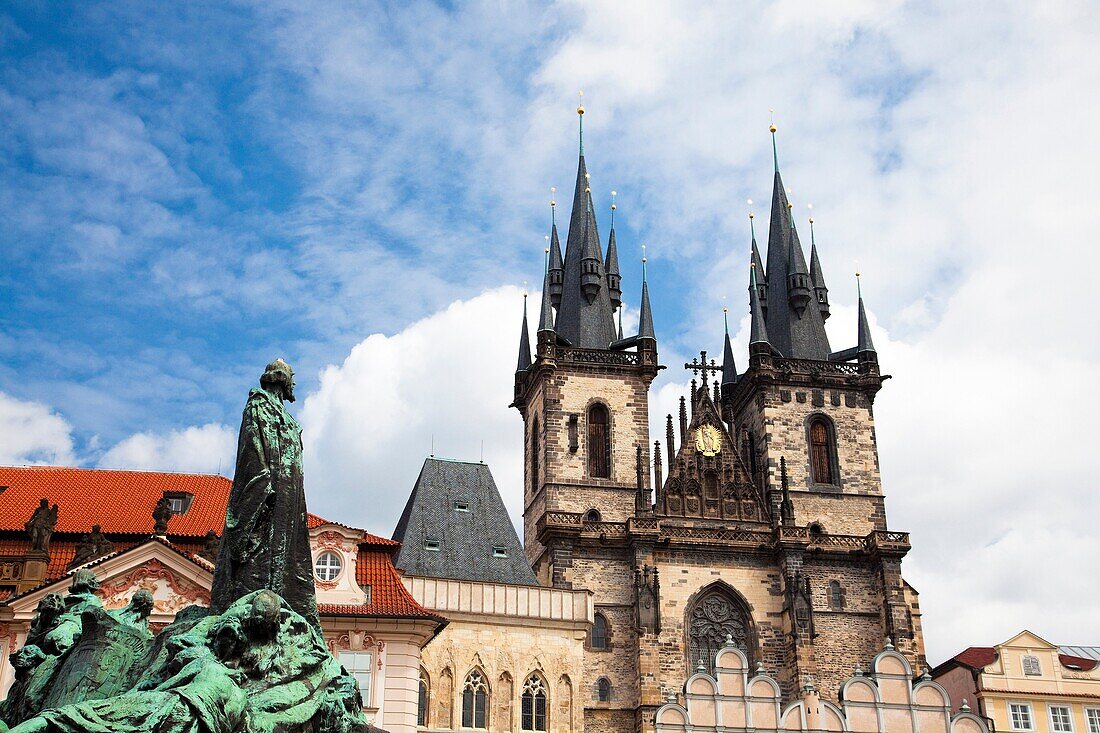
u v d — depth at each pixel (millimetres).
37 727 14867
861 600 100250
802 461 106688
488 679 72812
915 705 73812
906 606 99125
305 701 18109
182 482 62875
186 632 19016
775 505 103812
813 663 96000
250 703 17234
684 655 95562
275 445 21031
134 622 21922
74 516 57094
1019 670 85562
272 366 21734
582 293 114812
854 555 101438
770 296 117938
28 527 51438
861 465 107438
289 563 20672
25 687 20391
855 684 74188
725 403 116125
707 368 110250
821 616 99312
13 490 60000
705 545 99750
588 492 102625
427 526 83625
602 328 113125
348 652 53469
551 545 97500
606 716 92250
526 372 114625
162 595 47969
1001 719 83688
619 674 94125
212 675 16516
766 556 101062
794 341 113938
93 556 51219
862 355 111438
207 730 15828
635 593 95188
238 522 20500
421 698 71062
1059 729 83750
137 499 59938
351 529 57625
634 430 105875
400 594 56375
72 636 21062
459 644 72875
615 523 98438
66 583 47750
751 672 97125
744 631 98625
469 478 88125
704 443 106562
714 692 73688
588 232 117750
